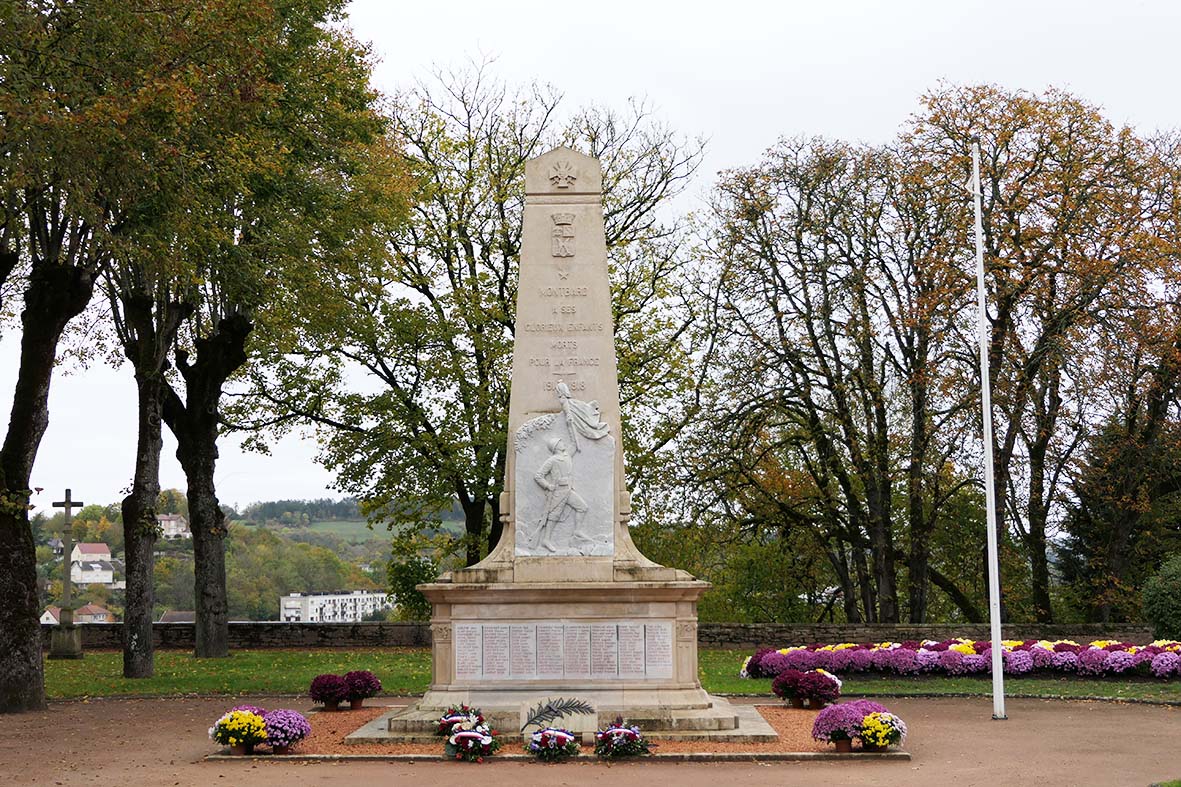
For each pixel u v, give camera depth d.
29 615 20.61
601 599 16.84
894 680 24.39
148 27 18.56
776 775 13.46
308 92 25.56
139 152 19.14
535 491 17.50
